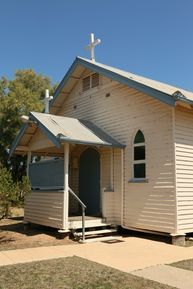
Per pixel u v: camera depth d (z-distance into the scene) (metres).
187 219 11.13
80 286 6.06
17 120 28.05
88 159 14.90
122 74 13.43
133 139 12.84
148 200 11.85
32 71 36.91
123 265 7.82
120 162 13.13
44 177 13.00
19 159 28.97
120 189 12.97
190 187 11.41
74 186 15.59
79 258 8.44
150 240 11.30
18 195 10.55
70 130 12.66
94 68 14.52
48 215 12.44
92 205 14.36
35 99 29.97
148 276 6.84
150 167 11.93
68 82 16.28
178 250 9.69
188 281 6.47
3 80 32.31
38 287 6.01
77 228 11.79
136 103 12.84
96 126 14.48
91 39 16.61
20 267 7.43
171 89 14.22
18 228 13.96
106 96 14.37
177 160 11.16
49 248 9.85
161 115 11.77
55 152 15.62
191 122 11.88
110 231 12.31
